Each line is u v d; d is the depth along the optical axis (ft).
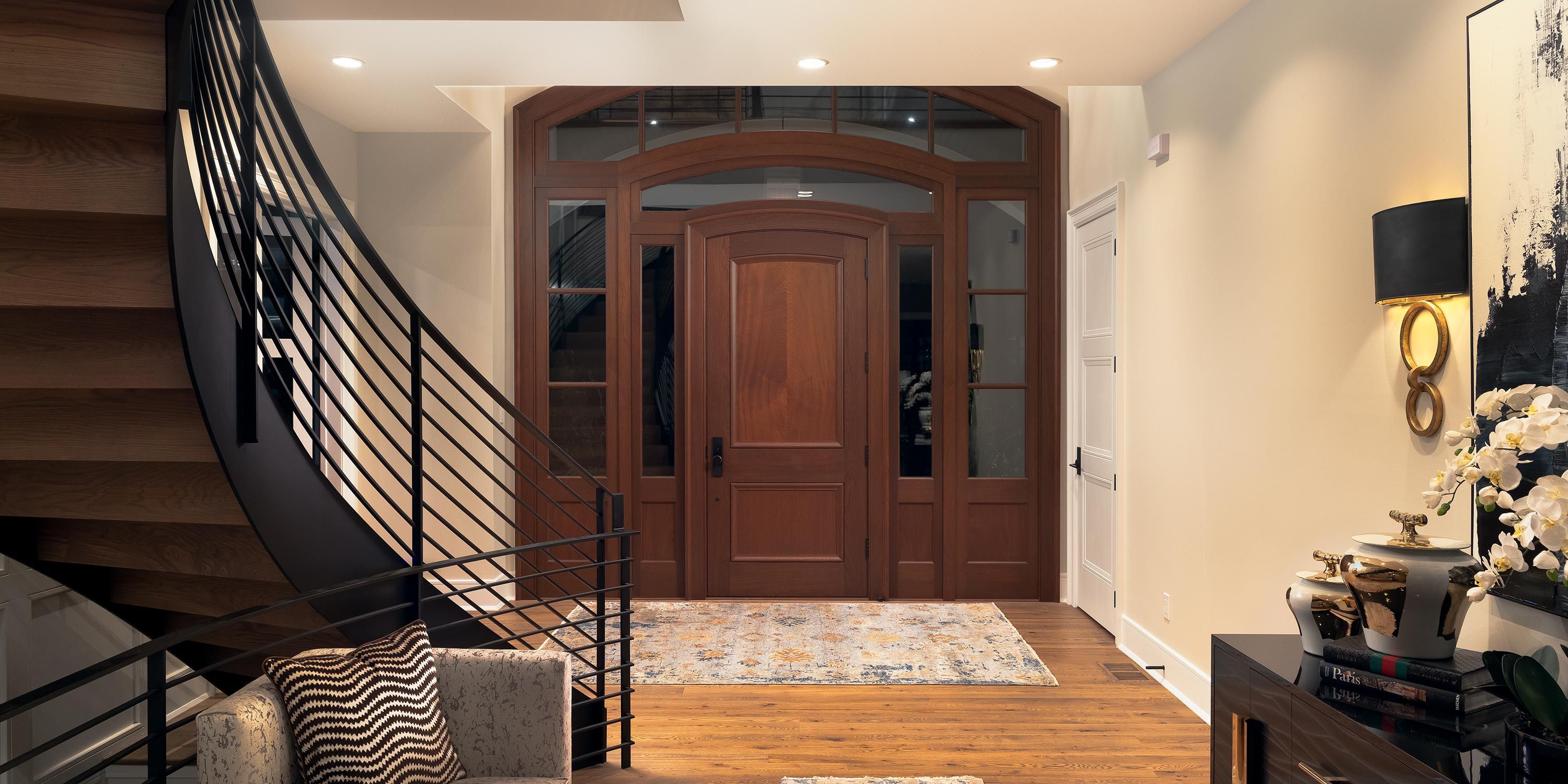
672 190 18.79
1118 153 15.29
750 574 18.66
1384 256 7.88
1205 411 12.09
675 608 17.84
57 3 6.77
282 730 6.81
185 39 6.93
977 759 10.76
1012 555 18.70
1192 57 12.46
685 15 11.37
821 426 18.62
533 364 18.52
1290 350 10.05
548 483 18.47
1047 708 12.44
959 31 11.91
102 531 9.97
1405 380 8.21
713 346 18.60
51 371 7.73
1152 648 13.83
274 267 8.72
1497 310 6.99
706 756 10.91
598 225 18.67
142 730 13.96
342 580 9.07
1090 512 17.03
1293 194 10.00
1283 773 7.16
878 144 18.56
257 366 8.25
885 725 11.88
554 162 18.60
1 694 11.62
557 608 17.78
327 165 16.52
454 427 17.53
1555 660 5.92
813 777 10.30
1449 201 7.43
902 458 18.84
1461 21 7.53
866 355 18.57
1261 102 10.66
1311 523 9.66
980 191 18.53
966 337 18.63
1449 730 6.06
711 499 18.63
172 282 7.27
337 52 12.79
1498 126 6.99
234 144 9.91
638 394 18.66
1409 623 6.63
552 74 13.71
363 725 7.08
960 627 16.42
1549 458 6.54
